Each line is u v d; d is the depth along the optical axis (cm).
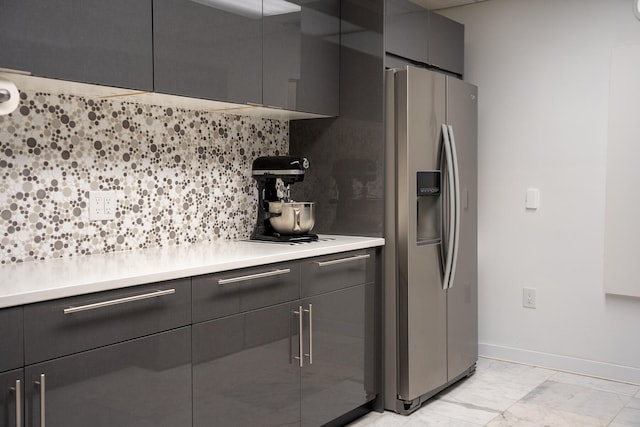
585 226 379
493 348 415
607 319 372
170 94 236
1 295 162
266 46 280
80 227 250
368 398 317
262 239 314
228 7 259
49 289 173
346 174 334
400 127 316
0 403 163
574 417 314
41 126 235
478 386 363
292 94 297
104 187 259
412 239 319
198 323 221
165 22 232
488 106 412
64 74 199
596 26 371
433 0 406
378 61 318
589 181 376
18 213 229
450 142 341
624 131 359
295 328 266
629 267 361
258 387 248
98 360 187
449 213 341
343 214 336
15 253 229
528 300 400
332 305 289
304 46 304
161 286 207
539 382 369
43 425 173
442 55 376
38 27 192
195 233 302
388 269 323
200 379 222
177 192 292
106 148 259
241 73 267
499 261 411
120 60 217
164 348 208
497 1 406
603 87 370
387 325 324
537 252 396
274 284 254
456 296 359
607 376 373
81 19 204
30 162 232
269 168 310
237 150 324
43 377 173
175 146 290
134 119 270
